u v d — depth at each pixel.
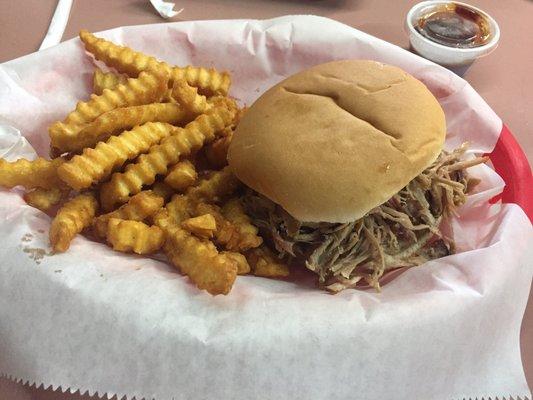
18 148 0.26
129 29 0.31
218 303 0.21
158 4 0.38
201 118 0.26
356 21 0.39
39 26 0.36
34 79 0.28
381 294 0.23
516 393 0.22
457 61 0.35
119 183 0.24
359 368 0.20
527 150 0.32
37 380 0.20
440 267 0.23
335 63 0.26
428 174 0.25
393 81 0.25
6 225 0.22
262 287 0.23
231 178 0.26
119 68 0.28
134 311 0.20
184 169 0.25
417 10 0.37
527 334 0.24
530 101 0.35
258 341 0.20
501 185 0.27
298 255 0.25
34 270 0.21
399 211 0.25
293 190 0.23
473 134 0.29
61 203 0.25
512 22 0.41
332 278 0.24
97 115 0.25
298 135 0.23
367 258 0.24
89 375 0.20
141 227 0.23
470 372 0.22
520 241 0.24
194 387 0.20
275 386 0.20
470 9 0.37
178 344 0.20
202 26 0.31
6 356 0.21
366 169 0.22
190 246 0.22
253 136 0.24
